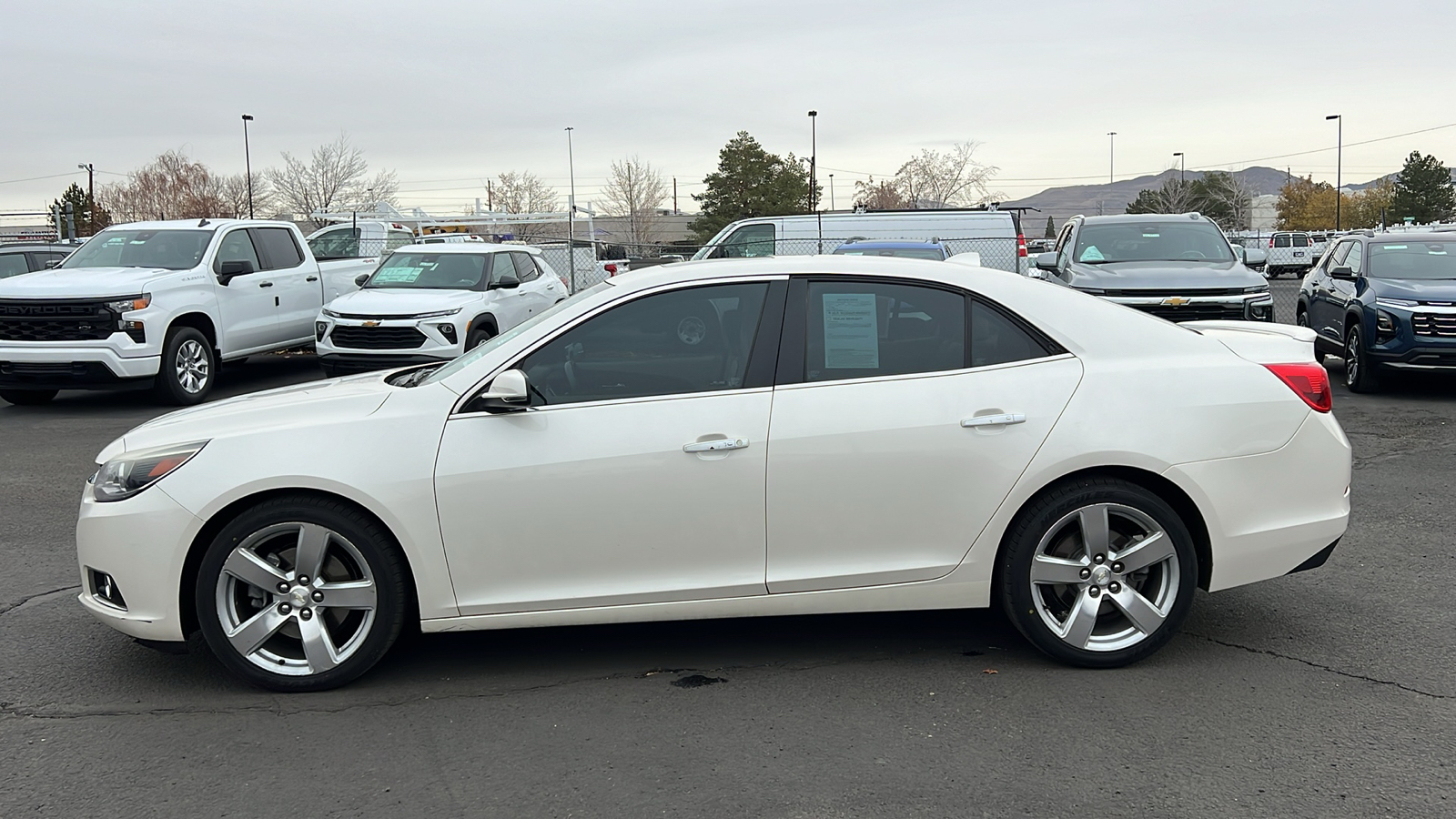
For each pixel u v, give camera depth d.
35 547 6.51
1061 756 3.66
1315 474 4.43
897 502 4.25
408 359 13.06
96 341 11.79
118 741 3.87
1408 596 5.30
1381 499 7.30
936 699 4.14
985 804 3.35
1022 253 20.53
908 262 4.47
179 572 4.17
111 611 4.27
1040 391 4.28
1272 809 3.29
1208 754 3.66
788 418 4.22
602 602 4.24
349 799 3.43
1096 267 12.88
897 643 4.75
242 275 13.48
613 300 4.33
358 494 4.11
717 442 4.18
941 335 4.36
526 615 4.24
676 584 4.25
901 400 4.25
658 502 4.19
